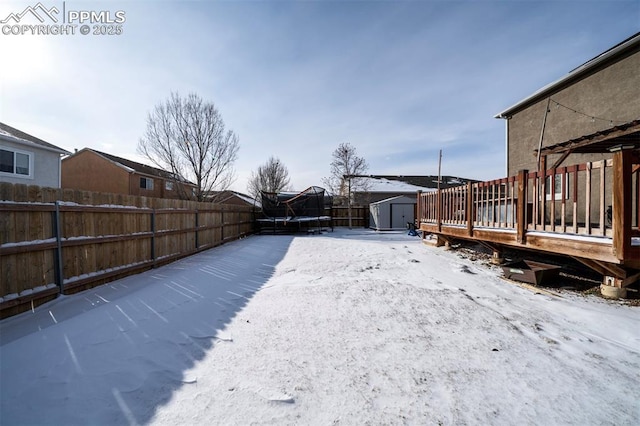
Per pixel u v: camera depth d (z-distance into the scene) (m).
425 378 2.25
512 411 1.89
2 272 3.08
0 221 3.06
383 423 1.78
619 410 1.91
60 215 3.78
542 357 2.58
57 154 13.25
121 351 2.57
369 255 7.71
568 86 7.64
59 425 1.73
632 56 6.25
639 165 4.05
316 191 17.06
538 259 6.30
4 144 11.31
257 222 15.73
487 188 6.18
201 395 2.02
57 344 2.63
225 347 2.71
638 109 6.15
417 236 13.56
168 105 15.91
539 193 5.11
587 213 3.93
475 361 2.50
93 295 3.99
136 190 19.92
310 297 4.21
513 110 9.52
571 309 3.68
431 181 29.19
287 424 1.76
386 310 3.70
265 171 39.91
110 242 4.68
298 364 2.43
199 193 16.64
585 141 6.07
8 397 1.94
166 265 6.23
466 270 5.82
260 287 4.81
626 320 3.31
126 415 1.82
